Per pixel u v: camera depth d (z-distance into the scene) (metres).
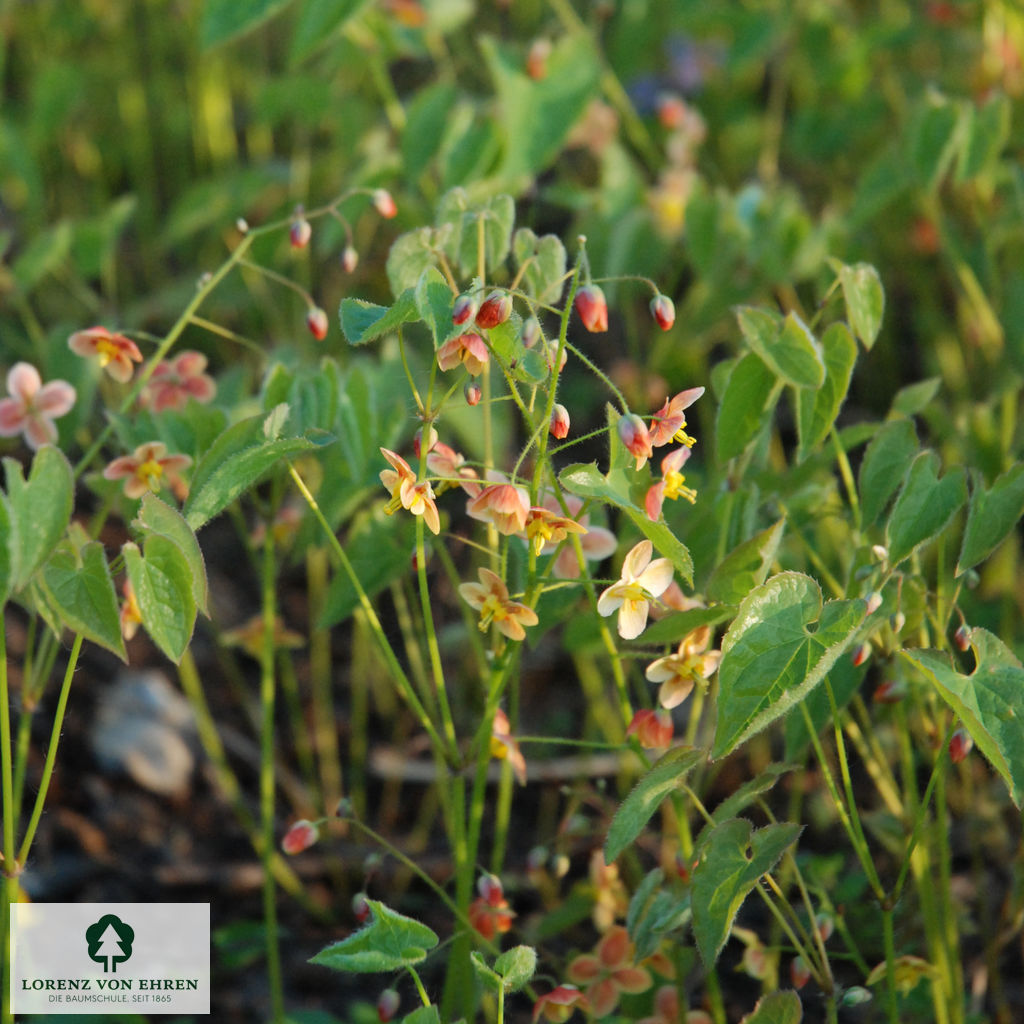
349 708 1.30
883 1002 1.08
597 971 1.07
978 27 1.54
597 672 1.23
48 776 1.01
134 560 0.99
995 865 1.17
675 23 1.68
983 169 1.21
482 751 1.04
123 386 1.33
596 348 1.66
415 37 1.36
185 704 1.27
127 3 1.98
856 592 1.03
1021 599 1.24
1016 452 1.20
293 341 1.51
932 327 1.49
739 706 0.97
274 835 1.22
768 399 1.04
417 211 1.24
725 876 0.99
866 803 1.20
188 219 1.49
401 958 0.98
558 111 1.23
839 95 1.68
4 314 1.60
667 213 1.45
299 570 1.45
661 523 0.97
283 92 1.48
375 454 1.09
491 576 1.01
